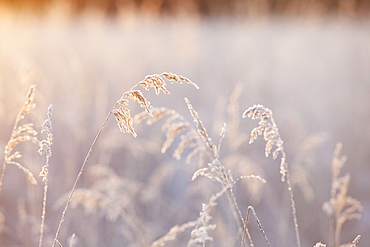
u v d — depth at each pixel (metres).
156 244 2.33
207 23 9.97
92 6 9.42
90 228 3.38
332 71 6.68
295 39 8.02
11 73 4.32
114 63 5.94
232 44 7.88
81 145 4.26
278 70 6.56
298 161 3.94
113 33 7.90
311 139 3.94
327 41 8.26
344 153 4.75
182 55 6.50
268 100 5.70
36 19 8.12
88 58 6.04
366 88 5.90
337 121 5.26
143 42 7.39
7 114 3.54
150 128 4.98
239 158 3.56
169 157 4.49
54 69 5.23
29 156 3.50
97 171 3.58
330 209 2.92
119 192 3.25
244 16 8.66
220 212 3.66
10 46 5.64
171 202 4.03
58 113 4.09
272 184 4.42
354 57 7.09
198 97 5.88
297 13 9.70
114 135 4.05
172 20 8.35
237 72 6.60
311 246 3.82
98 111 4.53
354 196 4.34
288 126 4.69
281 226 3.70
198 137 2.35
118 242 3.46
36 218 3.35
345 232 3.93
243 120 5.12
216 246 3.23
